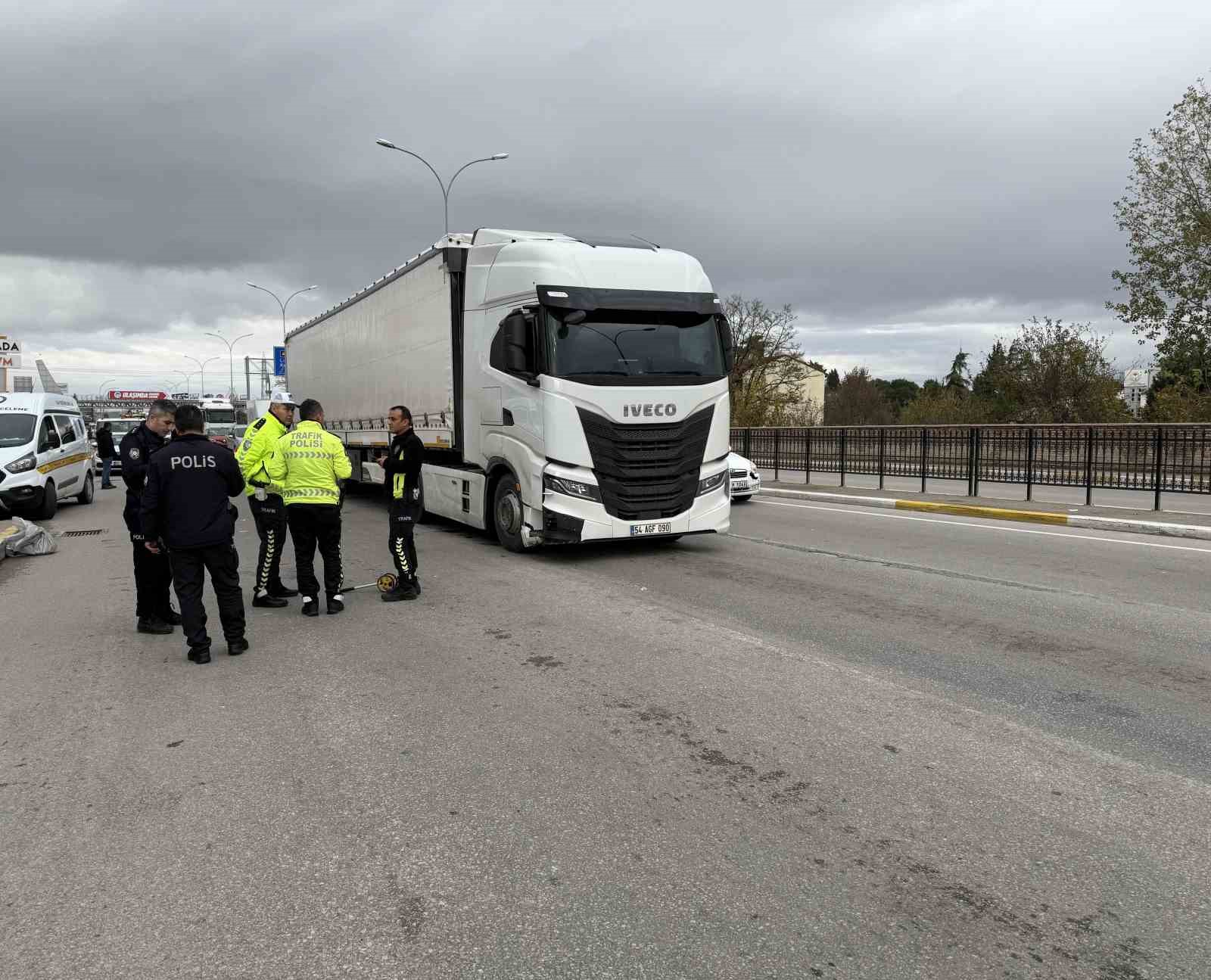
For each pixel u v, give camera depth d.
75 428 17.92
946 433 16.52
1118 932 2.74
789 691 5.08
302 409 7.14
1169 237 24.25
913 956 2.63
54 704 5.11
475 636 6.43
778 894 2.97
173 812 3.66
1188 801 3.63
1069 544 10.62
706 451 9.50
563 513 8.88
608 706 4.86
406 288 12.39
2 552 10.66
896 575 8.63
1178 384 25.28
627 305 9.10
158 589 6.82
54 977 2.58
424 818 3.56
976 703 4.85
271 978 2.56
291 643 6.34
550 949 2.68
